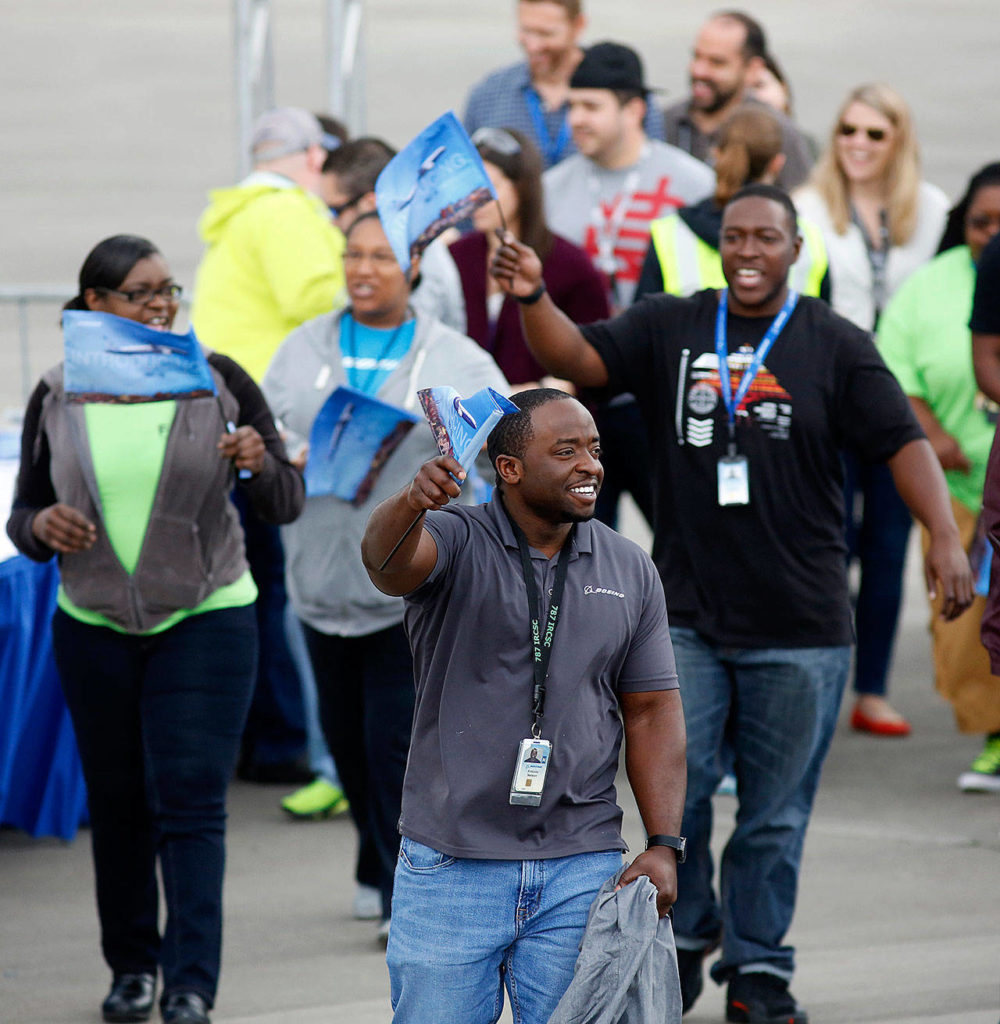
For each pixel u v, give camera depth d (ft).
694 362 53.98
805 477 53.11
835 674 53.62
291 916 66.28
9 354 148.46
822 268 72.69
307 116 79.82
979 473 80.59
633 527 127.13
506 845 38.29
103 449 53.01
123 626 53.26
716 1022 55.06
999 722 80.89
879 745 90.27
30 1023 55.47
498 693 38.45
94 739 54.34
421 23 301.22
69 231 199.72
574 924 38.37
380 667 59.88
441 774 38.81
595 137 85.40
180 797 53.01
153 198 217.15
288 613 78.18
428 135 49.32
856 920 64.59
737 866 54.29
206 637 53.57
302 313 75.87
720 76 98.68
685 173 86.89
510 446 38.42
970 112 254.47
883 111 86.38
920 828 76.43
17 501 55.06
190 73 281.74
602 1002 36.58
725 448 53.11
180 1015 51.24
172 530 53.11
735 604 53.26
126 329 51.93
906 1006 55.21
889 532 90.89
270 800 82.94
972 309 71.05
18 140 242.99
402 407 60.95
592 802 39.06
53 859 74.18
